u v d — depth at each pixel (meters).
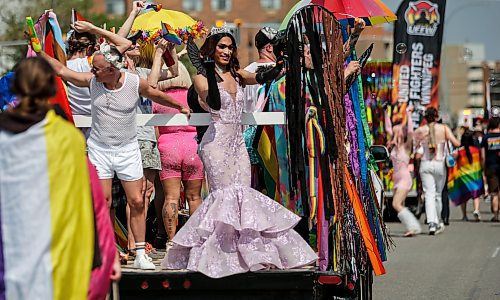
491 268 39.06
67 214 14.45
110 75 20.22
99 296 15.09
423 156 52.34
